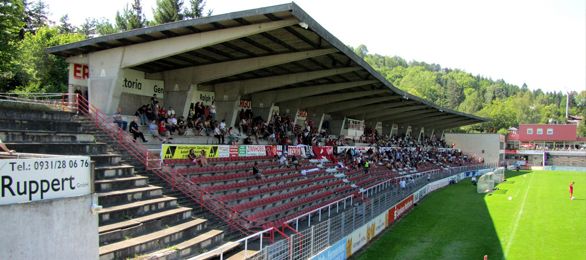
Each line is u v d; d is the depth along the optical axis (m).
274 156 28.61
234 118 32.41
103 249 11.09
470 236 24.28
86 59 23.50
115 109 22.97
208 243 14.53
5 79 36.03
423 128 77.62
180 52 20.95
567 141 93.06
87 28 76.19
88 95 23.38
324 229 16.11
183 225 14.67
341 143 44.00
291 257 13.40
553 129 93.88
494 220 28.70
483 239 23.64
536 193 42.53
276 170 26.41
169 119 24.66
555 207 34.06
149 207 14.52
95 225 8.19
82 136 16.75
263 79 31.34
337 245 17.30
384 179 39.47
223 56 24.86
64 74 42.84
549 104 193.12
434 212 31.39
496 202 36.44
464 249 21.62
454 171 56.19
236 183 21.66
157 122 23.72
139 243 11.90
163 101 28.12
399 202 28.94
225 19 17.95
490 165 73.56
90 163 8.20
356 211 20.33
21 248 6.89
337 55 25.27
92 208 8.09
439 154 69.38
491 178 45.56
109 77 22.86
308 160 32.66
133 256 11.62
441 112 60.03
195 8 58.44
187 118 27.39
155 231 13.61
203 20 18.44
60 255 7.46
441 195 40.69
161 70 27.72
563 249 21.72
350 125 50.72
